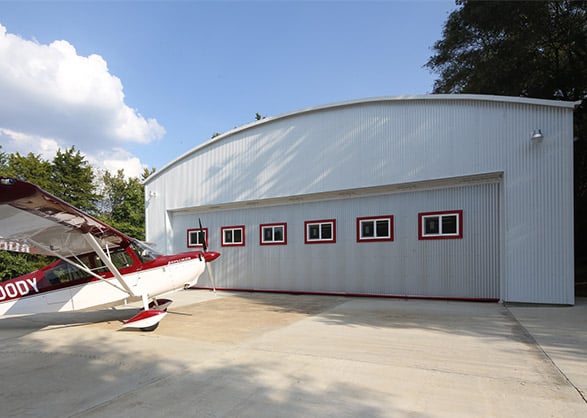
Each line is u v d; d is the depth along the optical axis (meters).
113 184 33.25
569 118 7.28
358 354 4.27
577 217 13.15
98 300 6.54
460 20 13.87
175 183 12.95
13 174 23.36
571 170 7.21
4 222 4.89
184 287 7.21
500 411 2.71
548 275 7.31
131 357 4.41
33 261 20.31
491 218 8.15
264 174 10.98
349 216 9.89
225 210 12.10
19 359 4.46
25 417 2.82
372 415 2.68
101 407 2.96
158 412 2.83
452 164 8.35
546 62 12.71
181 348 4.76
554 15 11.89
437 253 8.71
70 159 26.55
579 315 6.42
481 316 6.54
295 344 4.80
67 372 3.91
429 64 16.72
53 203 4.35
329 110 9.99
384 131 9.20
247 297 10.19
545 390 3.10
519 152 7.68
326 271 10.15
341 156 9.74
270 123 10.95
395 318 6.54
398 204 9.25
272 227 11.15
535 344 4.59
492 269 8.08
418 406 2.82
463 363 3.87
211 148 12.15
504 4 11.62
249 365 3.94
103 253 5.69
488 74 12.65
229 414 2.76
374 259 9.48
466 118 8.27
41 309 6.43
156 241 13.30
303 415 2.71
